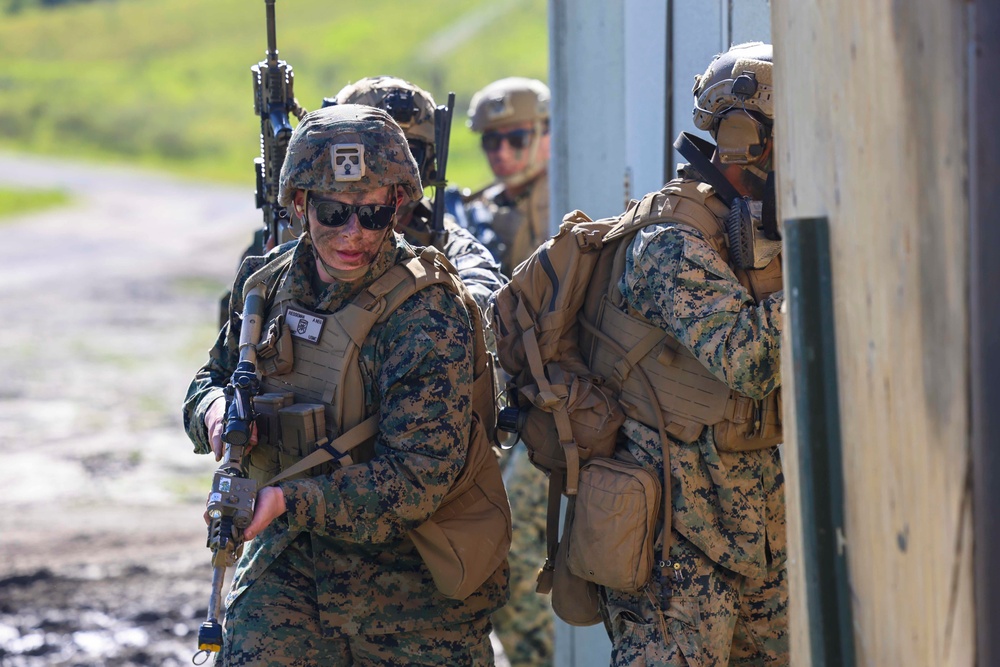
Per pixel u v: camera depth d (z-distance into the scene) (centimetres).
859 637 440
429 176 1091
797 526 474
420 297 770
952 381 350
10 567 2008
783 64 495
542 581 877
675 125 1073
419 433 750
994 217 331
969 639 350
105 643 1688
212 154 17875
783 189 503
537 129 1616
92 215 11181
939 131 350
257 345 794
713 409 786
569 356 850
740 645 868
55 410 3425
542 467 854
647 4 1114
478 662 819
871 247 404
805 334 454
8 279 6856
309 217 759
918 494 379
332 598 782
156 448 2955
